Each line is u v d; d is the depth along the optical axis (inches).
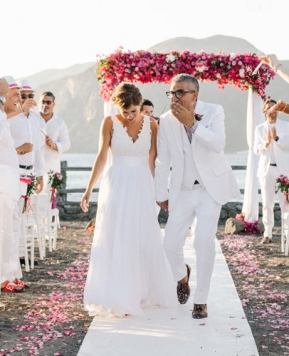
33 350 178.9
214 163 207.2
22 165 301.7
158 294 222.8
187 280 226.8
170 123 211.0
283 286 270.1
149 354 174.9
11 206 243.4
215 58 425.4
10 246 249.9
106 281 214.4
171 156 210.5
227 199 208.8
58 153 418.0
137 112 215.3
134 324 203.8
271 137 383.9
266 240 399.9
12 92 277.4
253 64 426.0
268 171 389.1
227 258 343.3
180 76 203.2
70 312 221.3
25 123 301.0
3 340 189.2
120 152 220.1
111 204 217.5
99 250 217.2
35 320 210.7
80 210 526.0
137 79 427.5
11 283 255.8
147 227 219.5
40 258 335.3
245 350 178.5
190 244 378.6
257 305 234.4
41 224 348.5
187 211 211.5
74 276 289.6
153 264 221.6
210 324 204.1
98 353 175.6
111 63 424.2
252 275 295.1
